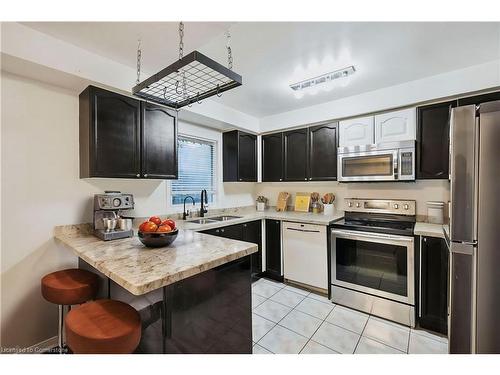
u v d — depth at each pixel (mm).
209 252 1459
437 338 2000
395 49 1854
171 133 2455
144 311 1263
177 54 1904
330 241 2713
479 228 1183
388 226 2479
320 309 2500
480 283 1186
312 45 1799
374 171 2652
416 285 2184
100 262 1279
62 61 1729
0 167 1739
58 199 1996
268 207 4098
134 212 2551
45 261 1923
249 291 1604
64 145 2029
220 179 3598
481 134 1168
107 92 2002
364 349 1855
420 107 2420
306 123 3225
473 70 2113
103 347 992
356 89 2631
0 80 1731
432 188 2648
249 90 2656
